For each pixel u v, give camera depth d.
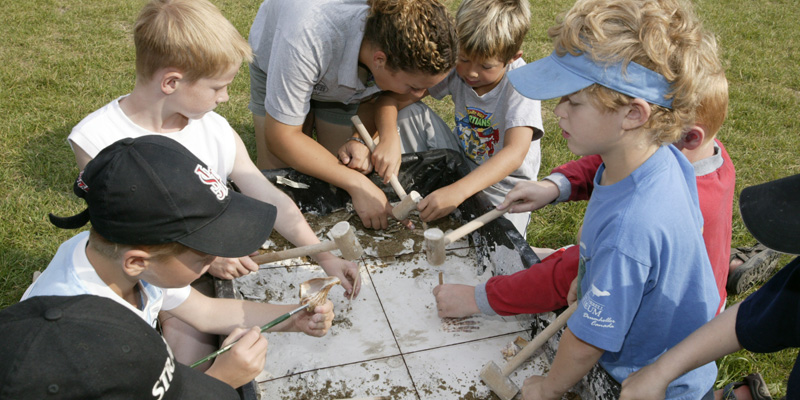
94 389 0.85
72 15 5.06
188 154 1.22
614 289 1.22
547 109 4.18
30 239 2.59
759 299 1.25
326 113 2.61
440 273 1.90
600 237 1.26
